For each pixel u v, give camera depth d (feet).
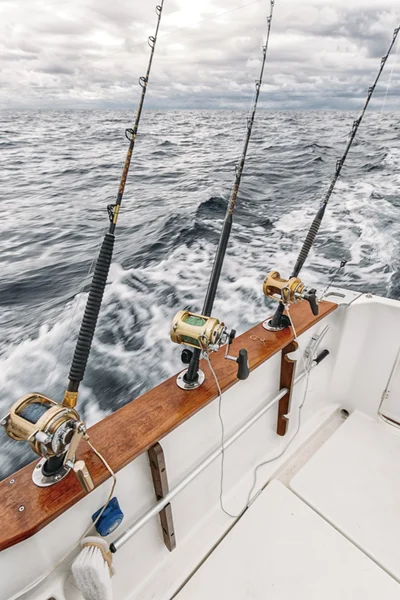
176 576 3.28
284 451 4.62
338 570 3.26
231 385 3.20
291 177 19.90
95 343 8.39
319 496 3.97
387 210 15.99
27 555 2.16
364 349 5.05
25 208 15.14
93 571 2.19
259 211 16.29
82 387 7.16
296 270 4.04
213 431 3.50
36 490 2.17
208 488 3.69
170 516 3.07
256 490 4.11
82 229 13.65
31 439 1.86
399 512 3.82
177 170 20.84
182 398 2.99
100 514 2.39
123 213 15.58
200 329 2.68
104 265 2.29
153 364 7.81
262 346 3.70
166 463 3.09
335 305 4.58
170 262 12.17
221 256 3.17
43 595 2.27
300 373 4.60
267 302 10.18
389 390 4.99
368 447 4.63
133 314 9.49
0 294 9.91
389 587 3.14
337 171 3.92
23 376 7.31
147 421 2.74
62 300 9.70
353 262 12.48
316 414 5.27
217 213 15.87
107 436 2.59
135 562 3.09
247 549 3.43
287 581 3.18
